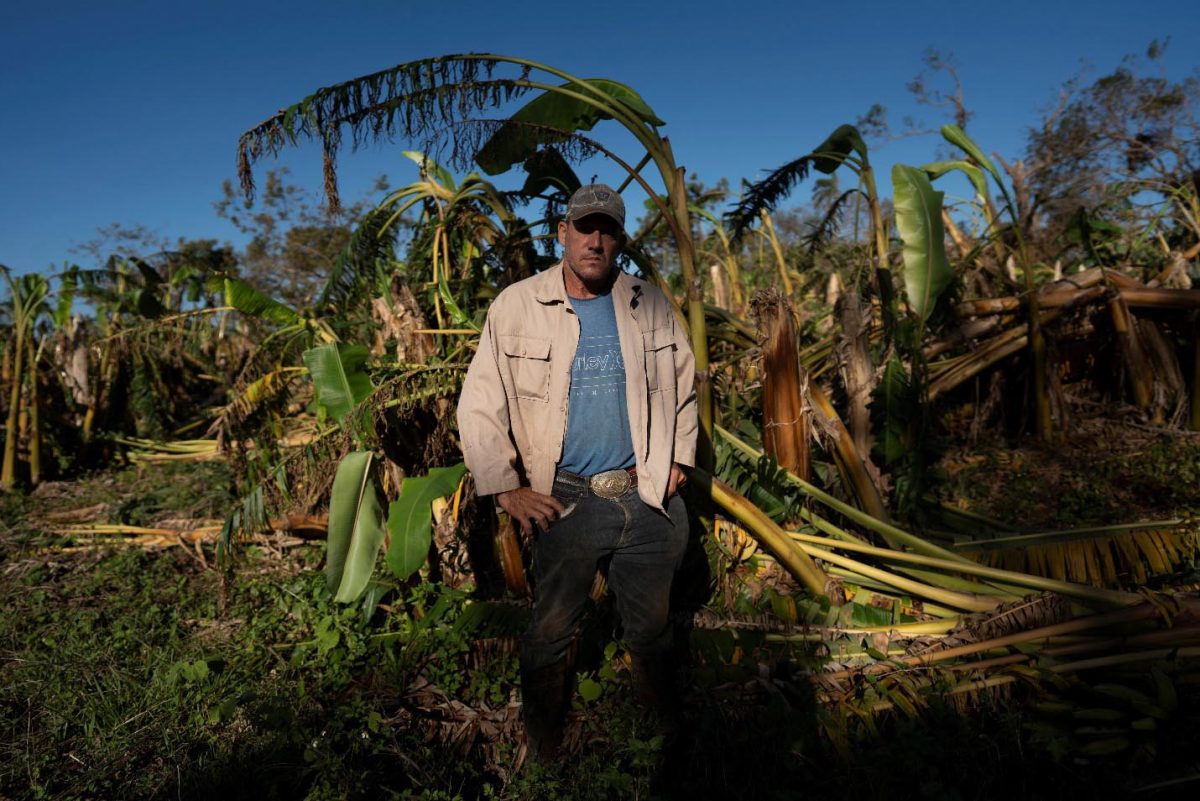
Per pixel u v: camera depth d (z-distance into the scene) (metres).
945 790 2.01
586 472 2.10
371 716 2.41
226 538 3.31
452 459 3.38
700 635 2.72
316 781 2.20
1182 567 3.06
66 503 6.19
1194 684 2.22
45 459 7.16
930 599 2.80
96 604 3.82
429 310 3.82
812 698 2.34
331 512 2.96
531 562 3.20
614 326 2.10
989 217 5.69
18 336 6.74
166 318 4.63
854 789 2.04
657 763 2.17
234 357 9.41
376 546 2.99
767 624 2.74
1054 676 2.28
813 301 9.55
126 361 8.11
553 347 2.07
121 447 8.02
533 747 2.28
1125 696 2.13
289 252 23.05
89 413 7.71
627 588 2.20
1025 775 2.05
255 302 4.28
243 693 2.64
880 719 2.31
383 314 3.49
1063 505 4.17
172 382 8.98
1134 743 2.07
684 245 2.96
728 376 4.13
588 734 2.41
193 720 2.57
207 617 3.54
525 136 2.95
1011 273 7.38
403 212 4.52
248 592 3.81
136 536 4.98
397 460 3.29
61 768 2.38
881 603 2.86
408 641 2.98
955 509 3.96
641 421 2.08
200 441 8.11
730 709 2.36
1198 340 5.07
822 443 3.43
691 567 3.05
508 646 2.85
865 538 3.38
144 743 2.47
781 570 3.02
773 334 3.16
